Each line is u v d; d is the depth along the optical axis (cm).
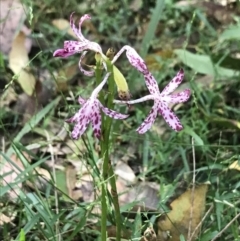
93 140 26
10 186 20
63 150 26
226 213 21
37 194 22
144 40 27
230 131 27
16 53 30
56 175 24
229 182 23
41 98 29
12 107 29
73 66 31
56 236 20
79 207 21
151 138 26
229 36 29
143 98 14
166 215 19
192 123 27
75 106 26
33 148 25
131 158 26
